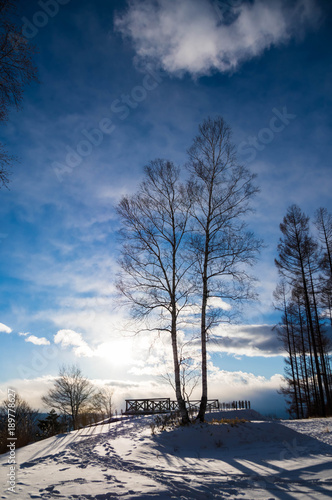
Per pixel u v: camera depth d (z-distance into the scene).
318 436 13.49
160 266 15.99
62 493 5.97
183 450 11.58
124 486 6.45
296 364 31.66
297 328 31.62
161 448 11.28
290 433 13.49
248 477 7.23
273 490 6.06
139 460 9.46
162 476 7.44
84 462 9.46
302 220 27.83
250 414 21.23
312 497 5.46
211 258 15.88
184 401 14.62
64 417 31.44
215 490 6.20
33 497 5.73
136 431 14.61
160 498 5.60
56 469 8.57
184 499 5.58
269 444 12.35
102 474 7.70
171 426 14.40
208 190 16.47
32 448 12.77
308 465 8.12
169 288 15.81
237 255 15.41
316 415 27.11
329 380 30.09
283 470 7.79
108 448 11.40
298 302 29.48
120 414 23.31
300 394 30.92
